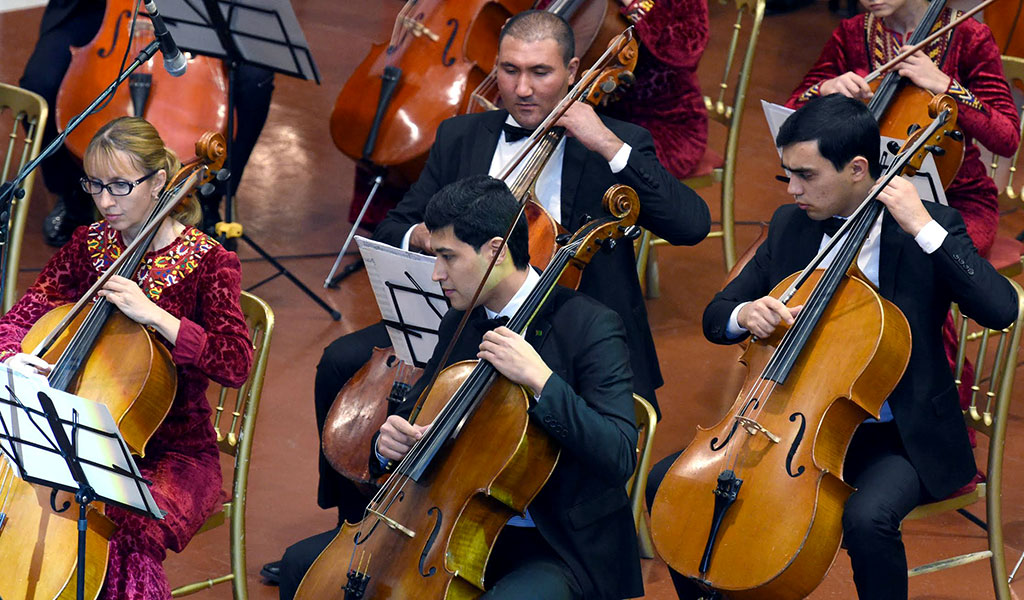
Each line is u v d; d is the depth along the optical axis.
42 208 20.86
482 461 9.77
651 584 13.34
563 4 16.02
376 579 9.71
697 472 10.94
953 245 11.24
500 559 10.30
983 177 15.47
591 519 10.18
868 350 10.73
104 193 11.42
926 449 11.51
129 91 17.78
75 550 10.25
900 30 15.70
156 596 10.95
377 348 12.84
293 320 18.28
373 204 19.92
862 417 10.79
